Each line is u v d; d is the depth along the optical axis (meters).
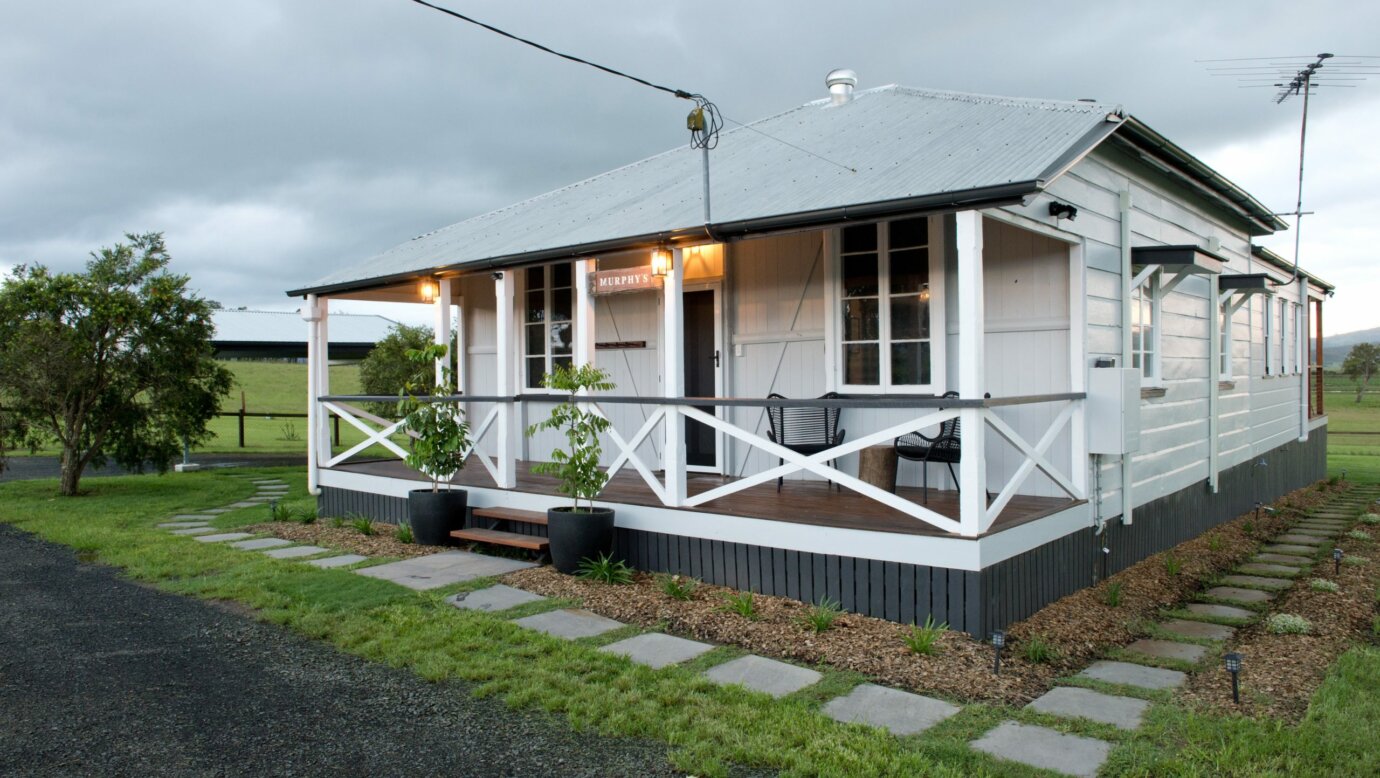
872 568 5.65
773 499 7.08
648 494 7.54
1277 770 3.48
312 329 10.42
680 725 3.92
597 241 7.25
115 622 5.74
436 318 9.15
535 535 7.76
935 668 4.73
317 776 3.47
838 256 7.90
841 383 7.89
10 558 7.93
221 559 7.59
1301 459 14.34
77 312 12.71
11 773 3.50
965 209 5.36
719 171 8.73
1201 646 5.53
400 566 7.23
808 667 4.79
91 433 13.23
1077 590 6.56
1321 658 5.23
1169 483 8.56
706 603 5.99
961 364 5.38
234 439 23.47
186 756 3.67
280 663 4.89
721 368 8.77
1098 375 6.61
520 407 10.98
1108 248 7.23
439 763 3.59
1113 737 3.85
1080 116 6.75
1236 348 11.09
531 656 4.92
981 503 5.26
